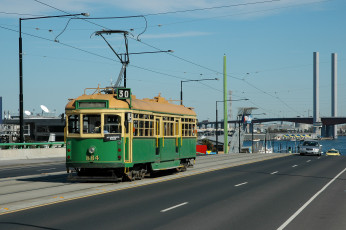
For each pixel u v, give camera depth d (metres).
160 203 14.15
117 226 10.49
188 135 25.91
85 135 18.72
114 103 18.81
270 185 20.08
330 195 16.77
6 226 10.31
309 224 11.09
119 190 17.27
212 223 11.06
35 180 20.91
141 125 20.17
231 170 28.80
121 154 18.73
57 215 11.81
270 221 11.43
